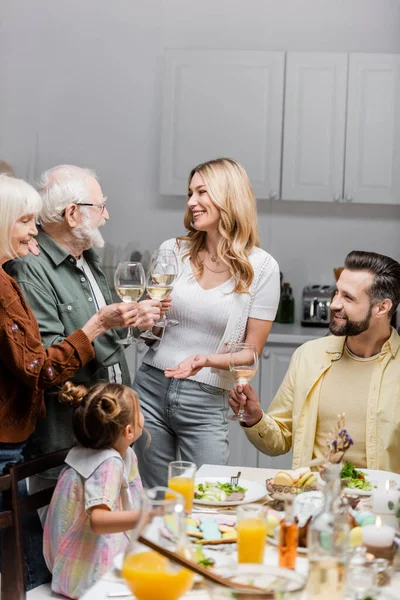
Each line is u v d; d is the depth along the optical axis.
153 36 5.11
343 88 4.68
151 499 1.43
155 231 5.21
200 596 1.47
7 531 2.01
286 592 1.23
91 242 2.65
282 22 5.02
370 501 1.99
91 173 2.73
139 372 2.95
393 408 2.43
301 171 4.76
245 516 1.56
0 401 2.28
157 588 1.36
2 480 1.99
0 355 2.24
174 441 2.91
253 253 2.86
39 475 2.60
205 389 2.81
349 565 1.45
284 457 4.45
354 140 4.71
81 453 2.12
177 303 2.83
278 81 4.70
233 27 5.05
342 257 5.14
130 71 5.14
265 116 4.73
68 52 5.16
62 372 2.35
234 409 2.42
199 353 2.83
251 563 1.44
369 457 2.43
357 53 4.74
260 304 2.85
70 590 2.09
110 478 2.06
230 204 2.78
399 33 4.97
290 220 5.15
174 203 5.18
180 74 4.76
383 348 2.48
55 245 2.58
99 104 5.17
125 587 1.50
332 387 2.51
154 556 1.37
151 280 2.60
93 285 2.74
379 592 1.41
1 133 5.22
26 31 5.16
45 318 2.51
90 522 2.04
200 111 4.77
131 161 5.19
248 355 2.37
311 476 2.00
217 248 2.81
